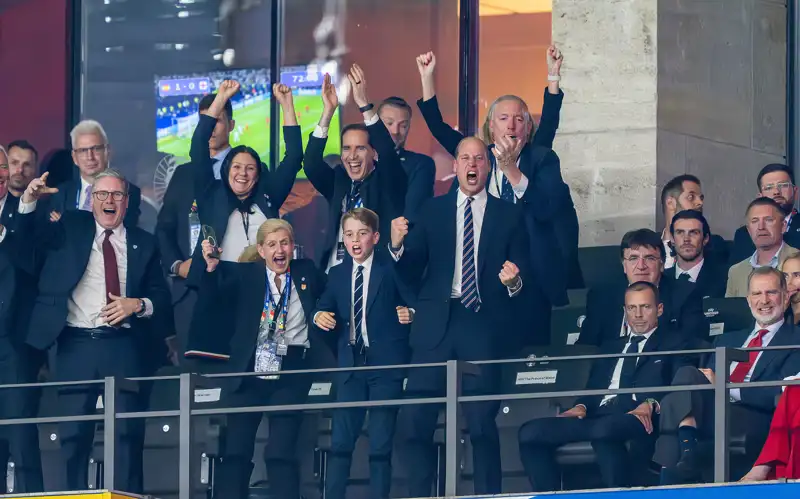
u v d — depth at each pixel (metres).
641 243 34.88
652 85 40.19
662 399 32.22
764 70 41.19
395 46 43.41
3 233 36.38
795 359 32.38
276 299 35.28
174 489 36.12
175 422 36.12
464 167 34.69
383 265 34.78
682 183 37.31
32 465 35.84
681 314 34.28
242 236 38.06
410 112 38.12
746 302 35.25
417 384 34.16
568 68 40.78
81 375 35.53
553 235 35.69
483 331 34.22
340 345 34.69
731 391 32.34
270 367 35.00
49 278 35.91
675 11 40.53
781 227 35.38
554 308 36.50
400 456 34.03
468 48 42.50
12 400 36.03
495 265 34.59
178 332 40.19
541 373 35.03
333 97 37.53
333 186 37.47
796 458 30.45
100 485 36.12
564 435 32.66
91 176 39.12
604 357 31.66
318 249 41.53
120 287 36.03
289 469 34.62
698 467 31.78
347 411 34.22
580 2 40.94
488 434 33.41
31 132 45.25
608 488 31.34
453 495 31.66
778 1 41.31
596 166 40.41
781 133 41.19
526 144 36.41
